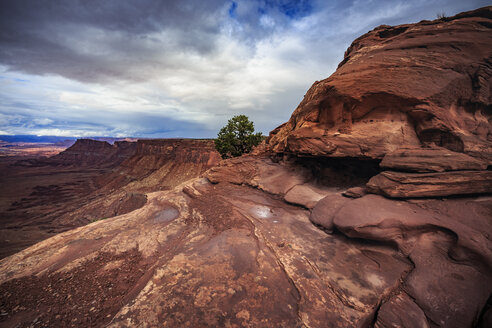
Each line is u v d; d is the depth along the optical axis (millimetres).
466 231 5582
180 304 4648
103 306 4980
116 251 7352
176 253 6816
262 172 15008
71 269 6395
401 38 11539
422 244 6090
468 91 9250
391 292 5023
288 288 5188
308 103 13336
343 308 4500
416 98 8961
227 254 6625
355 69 11039
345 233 7082
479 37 9578
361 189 9180
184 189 14672
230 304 4688
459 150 8469
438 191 7207
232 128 27562
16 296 5293
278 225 8797
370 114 10422
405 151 8469
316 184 12891
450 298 4543
